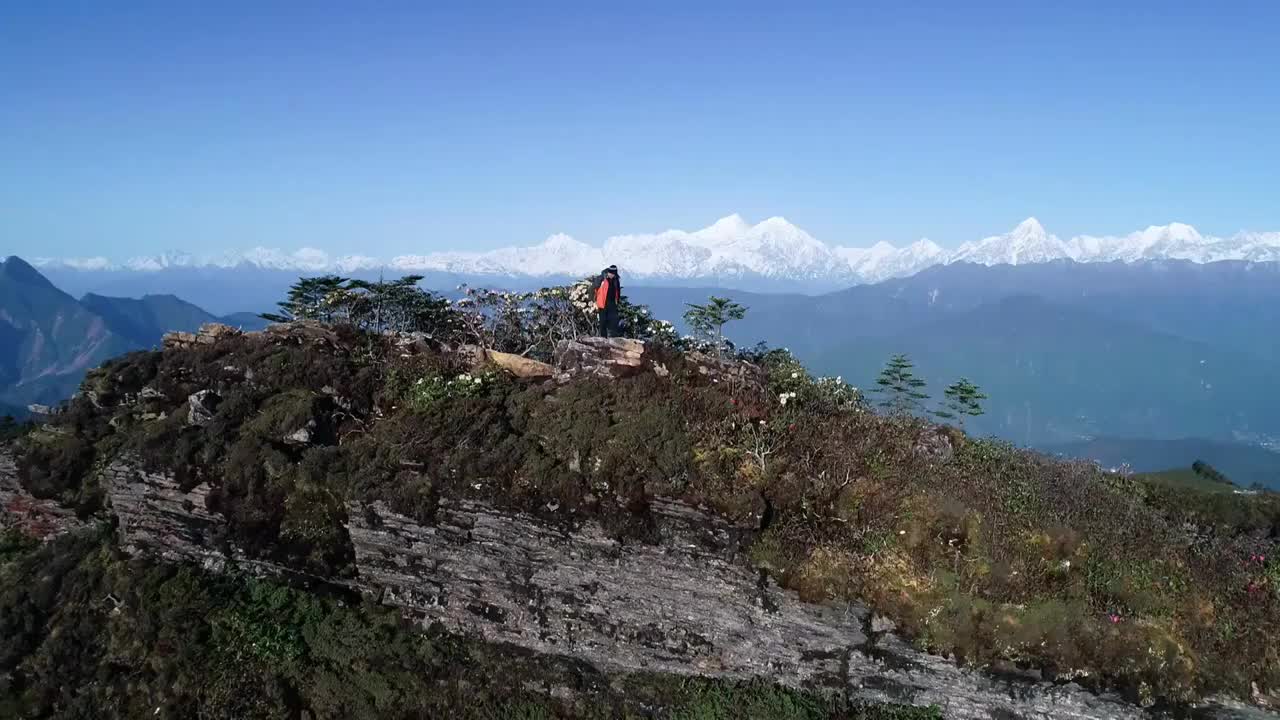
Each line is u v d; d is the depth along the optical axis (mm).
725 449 16625
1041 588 14266
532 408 18484
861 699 15031
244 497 18141
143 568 18422
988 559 14680
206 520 18250
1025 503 16094
